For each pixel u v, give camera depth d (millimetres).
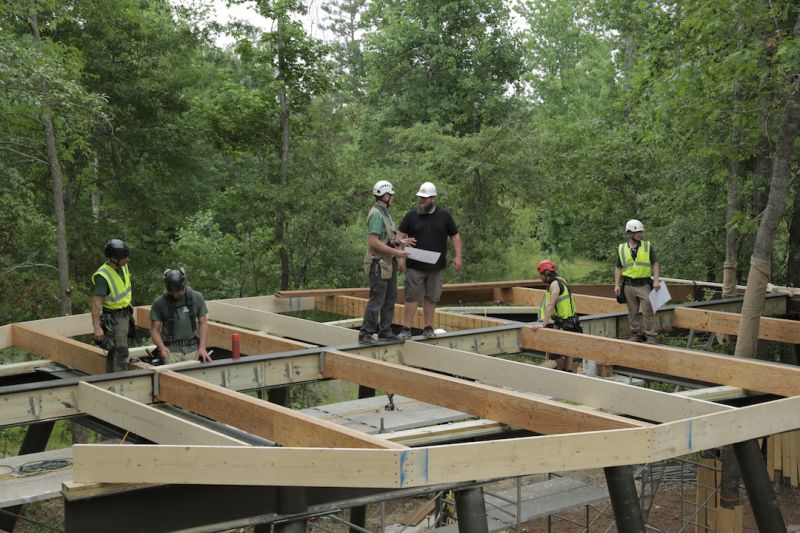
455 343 8727
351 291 13117
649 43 13195
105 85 20281
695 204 17062
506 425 6527
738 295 12922
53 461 7426
